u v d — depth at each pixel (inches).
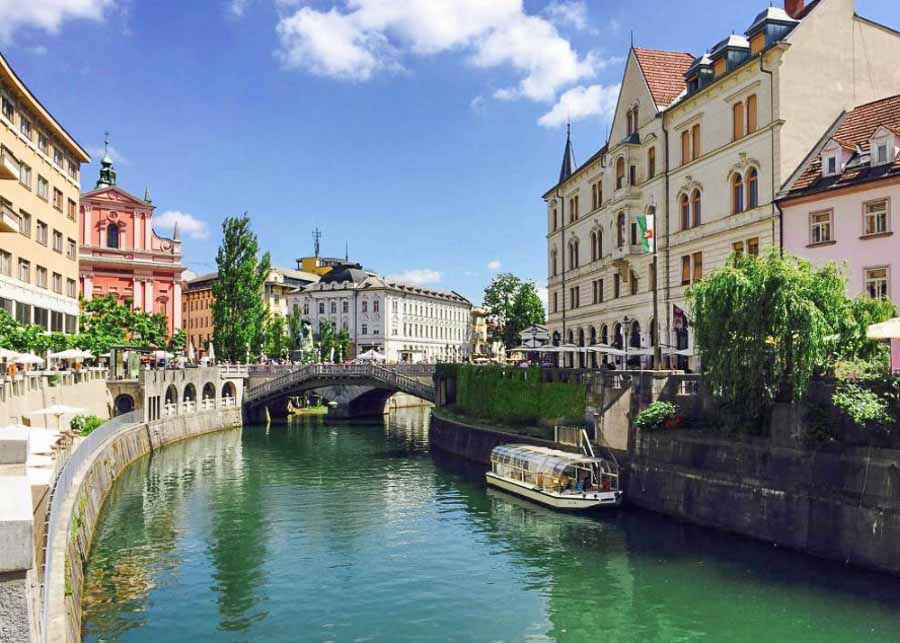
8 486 293.1
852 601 832.9
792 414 1027.9
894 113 1365.7
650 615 837.2
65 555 737.0
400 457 2138.3
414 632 811.4
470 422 2138.3
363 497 1539.1
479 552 1107.3
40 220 2037.4
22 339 1566.2
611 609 861.8
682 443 1227.9
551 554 1079.6
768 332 1050.7
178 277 3319.4
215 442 2518.5
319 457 2145.7
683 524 1194.0
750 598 863.1
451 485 1668.3
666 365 1764.3
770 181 1457.9
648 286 1877.5
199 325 5172.2
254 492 1600.6
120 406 2341.3
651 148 1887.3
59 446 980.6
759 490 1072.8
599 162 2145.7
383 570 1029.8
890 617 788.6
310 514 1381.6
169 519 1346.0
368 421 3324.3
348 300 5113.2
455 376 2546.8
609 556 1052.5
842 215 1325.0
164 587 964.6
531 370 1875.0
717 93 1617.9
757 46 1549.0
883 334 910.4
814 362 1014.4
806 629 778.2
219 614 868.0
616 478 1357.0
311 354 4168.3
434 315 5708.7
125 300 3152.1
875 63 1541.6
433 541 1175.6
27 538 254.5
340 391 3612.2
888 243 1253.1
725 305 1103.0
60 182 2224.4
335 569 1038.4
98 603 904.9
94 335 2372.0
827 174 1379.2
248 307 3267.7
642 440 1325.0
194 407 2758.4
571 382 1680.6
